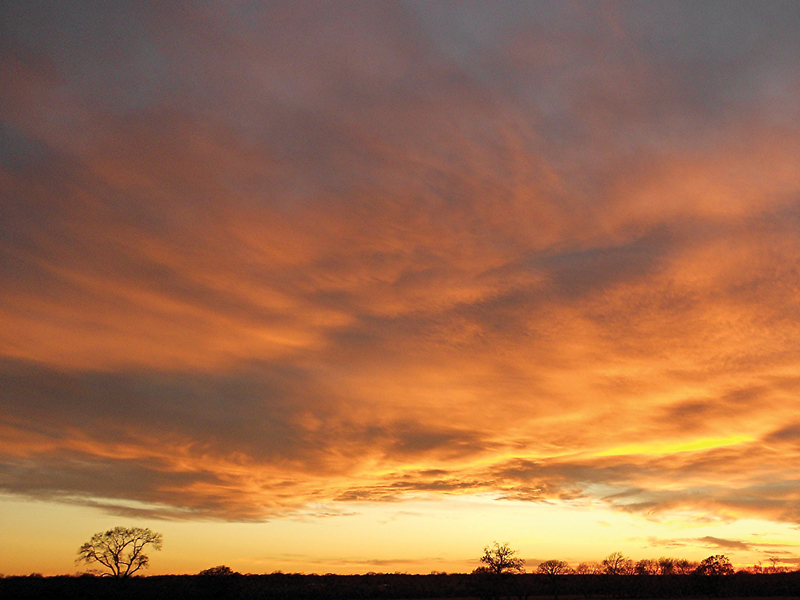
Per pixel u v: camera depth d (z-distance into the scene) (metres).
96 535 118.06
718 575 133.12
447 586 157.25
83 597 109.69
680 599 124.38
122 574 117.44
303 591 143.12
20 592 111.19
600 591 137.62
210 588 119.25
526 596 132.75
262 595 133.25
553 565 146.25
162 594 115.94
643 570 153.88
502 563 131.00
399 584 162.50
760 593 128.38
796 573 154.50
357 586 155.75
